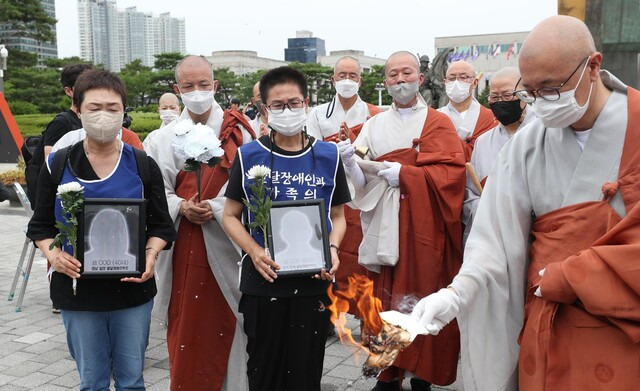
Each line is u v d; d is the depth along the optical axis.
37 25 35.56
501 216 2.48
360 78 5.87
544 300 2.29
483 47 59.78
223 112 4.03
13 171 13.32
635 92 2.26
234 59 73.81
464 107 5.88
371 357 2.20
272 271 2.86
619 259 2.07
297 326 2.98
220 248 3.70
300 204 2.93
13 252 8.89
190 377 3.68
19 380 4.41
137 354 3.10
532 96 2.27
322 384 4.28
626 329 2.09
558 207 2.34
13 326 5.63
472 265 2.44
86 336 2.98
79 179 2.97
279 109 2.99
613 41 4.40
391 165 3.99
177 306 3.74
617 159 2.21
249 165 3.06
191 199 3.67
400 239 3.92
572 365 2.21
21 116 31.25
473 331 2.46
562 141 2.34
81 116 2.92
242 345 3.76
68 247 2.94
